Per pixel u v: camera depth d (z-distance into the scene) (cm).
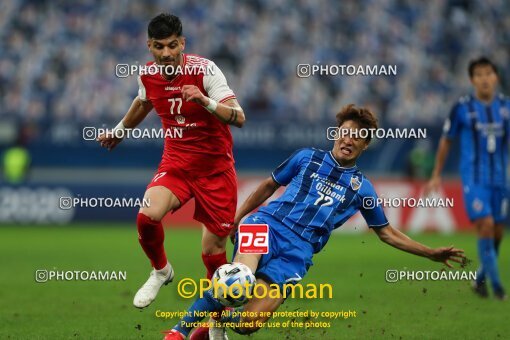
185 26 8588
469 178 3488
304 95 7756
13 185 6869
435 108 7712
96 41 8425
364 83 7881
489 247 3322
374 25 8688
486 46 8712
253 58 8338
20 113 7656
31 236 5922
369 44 8481
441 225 6406
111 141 2553
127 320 2706
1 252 4850
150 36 2245
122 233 6166
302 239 2192
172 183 2345
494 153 3497
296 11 8775
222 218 2419
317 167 2245
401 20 8812
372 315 2808
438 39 8681
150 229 2277
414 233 6353
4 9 8688
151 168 6781
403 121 6738
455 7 8944
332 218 2211
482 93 3531
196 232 6425
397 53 8425
